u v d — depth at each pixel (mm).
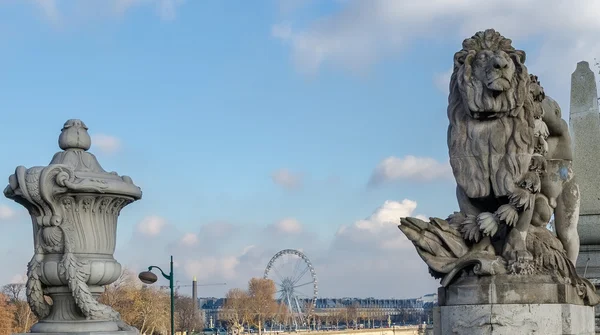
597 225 12945
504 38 9242
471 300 8797
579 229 13039
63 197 9039
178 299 101750
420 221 9219
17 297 75312
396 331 156125
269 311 164375
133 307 84562
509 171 9016
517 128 9062
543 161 9141
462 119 9320
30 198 9000
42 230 9180
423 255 9156
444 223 9211
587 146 13352
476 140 9180
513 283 8688
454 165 9312
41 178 8891
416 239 9156
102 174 9312
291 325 168625
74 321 9172
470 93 9086
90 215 9195
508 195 8984
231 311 165000
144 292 87625
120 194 9328
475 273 8836
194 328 104625
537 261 8984
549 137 10203
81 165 9352
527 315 8586
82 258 9125
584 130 13438
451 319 8938
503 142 9086
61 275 9008
